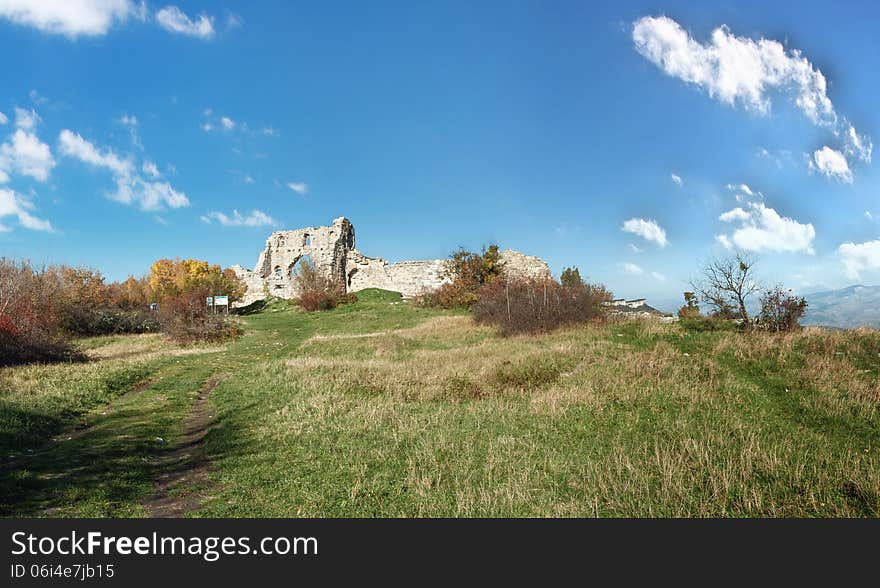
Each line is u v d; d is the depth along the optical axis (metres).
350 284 58.47
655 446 8.28
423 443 8.94
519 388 13.10
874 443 8.53
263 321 42.44
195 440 10.64
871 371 12.31
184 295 40.25
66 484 7.71
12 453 9.26
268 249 62.16
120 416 12.44
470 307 34.41
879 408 9.95
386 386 13.41
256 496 7.29
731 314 19.34
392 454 8.55
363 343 23.14
